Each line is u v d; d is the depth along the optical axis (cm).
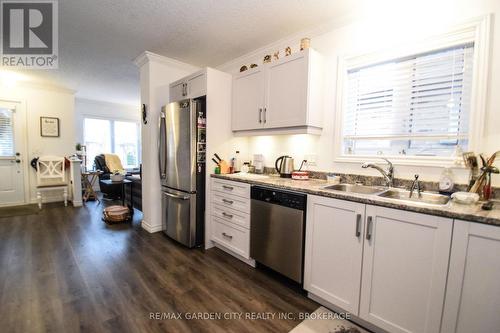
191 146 263
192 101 260
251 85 262
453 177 164
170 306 174
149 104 312
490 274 110
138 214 415
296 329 154
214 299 183
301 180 233
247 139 315
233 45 283
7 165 445
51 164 442
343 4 198
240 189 238
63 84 469
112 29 248
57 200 498
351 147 227
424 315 130
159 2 202
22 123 457
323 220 172
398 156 194
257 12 214
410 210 131
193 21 231
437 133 180
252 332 151
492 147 154
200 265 236
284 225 196
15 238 293
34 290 189
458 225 117
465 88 167
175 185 287
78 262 236
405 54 189
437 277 124
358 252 154
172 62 323
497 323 110
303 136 255
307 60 211
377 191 188
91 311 166
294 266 190
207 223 276
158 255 256
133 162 721
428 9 176
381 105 207
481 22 155
